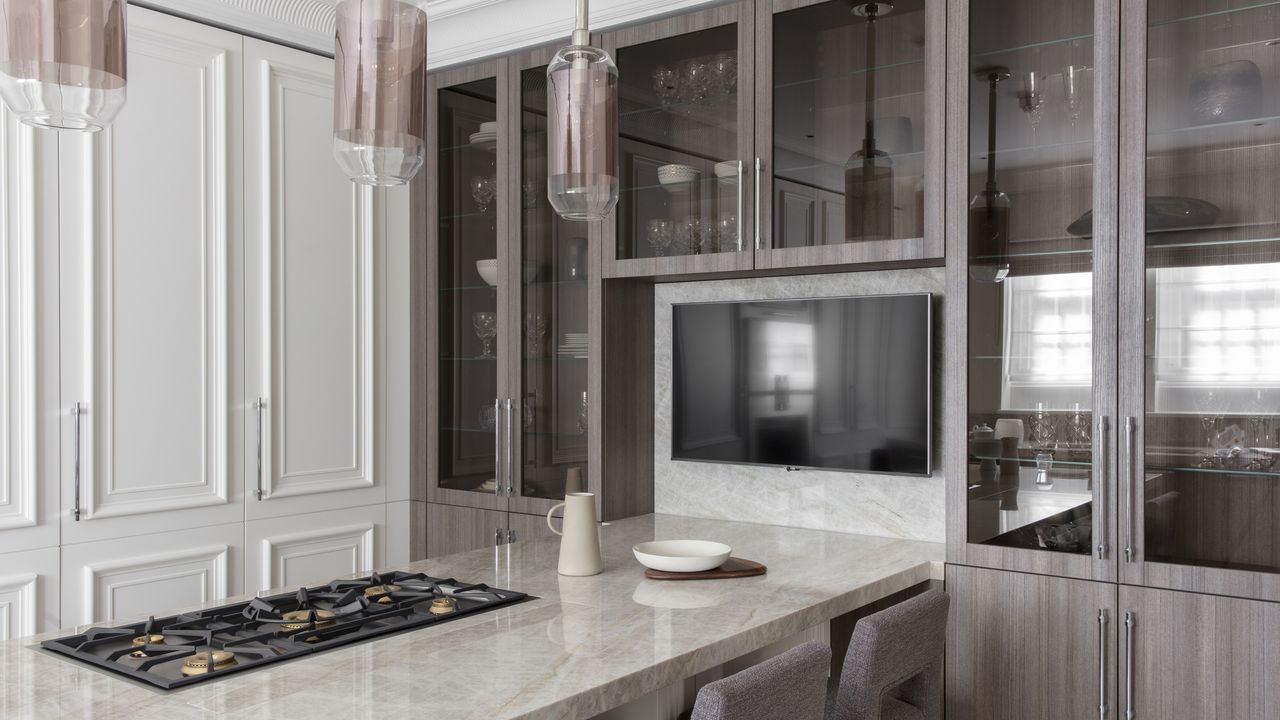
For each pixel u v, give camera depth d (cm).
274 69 336
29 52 96
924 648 197
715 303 328
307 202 346
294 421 342
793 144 284
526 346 348
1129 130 234
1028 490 248
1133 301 233
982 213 254
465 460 367
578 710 154
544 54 342
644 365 347
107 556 291
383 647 180
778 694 152
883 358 291
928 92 261
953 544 259
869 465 294
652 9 311
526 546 283
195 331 312
